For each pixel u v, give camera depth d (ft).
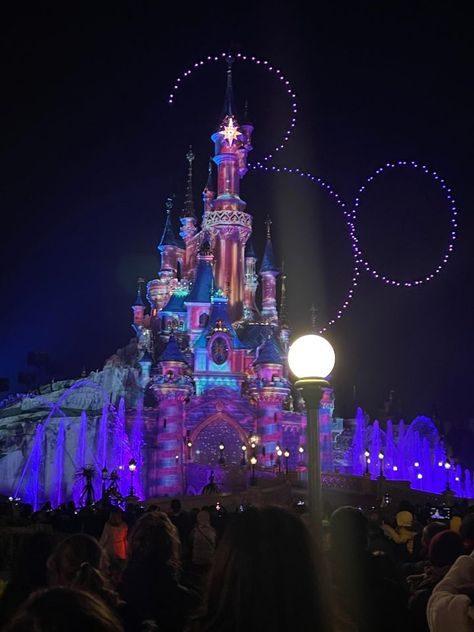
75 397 331.36
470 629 15.66
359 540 24.11
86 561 25.52
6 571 33.17
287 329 383.45
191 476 302.25
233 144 385.91
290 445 322.14
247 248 406.21
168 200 414.41
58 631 10.91
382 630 22.57
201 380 331.36
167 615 26.03
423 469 351.25
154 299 393.29
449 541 28.19
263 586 15.33
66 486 308.81
